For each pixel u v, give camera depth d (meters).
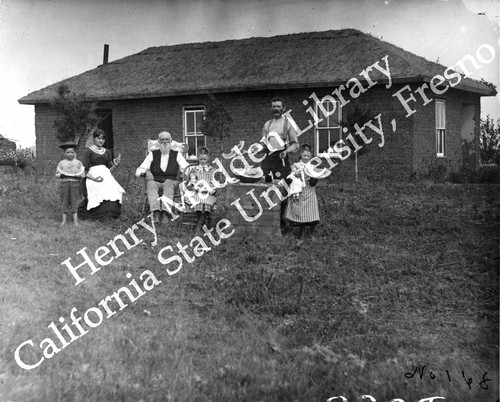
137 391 3.54
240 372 3.81
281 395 3.54
